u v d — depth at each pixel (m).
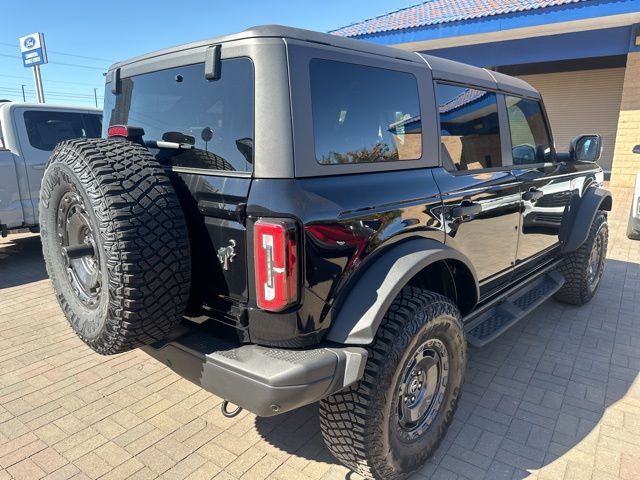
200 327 2.31
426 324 2.30
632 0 9.15
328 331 2.11
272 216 1.90
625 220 8.67
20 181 6.24
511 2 11.53
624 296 5.18
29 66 10.85
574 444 2.79
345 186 2.13
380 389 2.15
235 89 2.07
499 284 3.51
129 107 2.74
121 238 1.94
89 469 2.59
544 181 3.77
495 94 3.34
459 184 2.81
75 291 2.42
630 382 3.46
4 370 3.65
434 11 13.20
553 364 3.71
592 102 15.30
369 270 2.20
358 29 12.98
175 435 2.88
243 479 2.52
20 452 2.72
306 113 2.00
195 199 2.15
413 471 2.49
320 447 2.78
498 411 3.11
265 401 1.89
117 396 3.29
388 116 2.42
